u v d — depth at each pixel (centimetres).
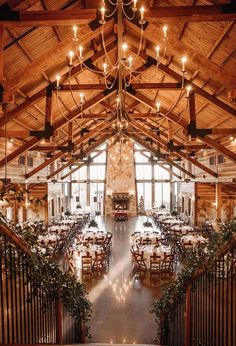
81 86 1052
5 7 622
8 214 1777
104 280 1147
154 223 2519
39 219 2072
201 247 519
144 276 1187
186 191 2373
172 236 1720
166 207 3114
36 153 1861
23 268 391
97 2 755
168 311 686
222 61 855
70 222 2152
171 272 1223
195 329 510
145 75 1271
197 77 1007
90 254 1284
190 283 540
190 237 1527
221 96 1024
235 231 394
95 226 1942
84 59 1009
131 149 2991
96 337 759
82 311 695
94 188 3078
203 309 457
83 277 1177
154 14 648
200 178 1889
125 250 1611
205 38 827
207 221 1844
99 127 1662
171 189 3070
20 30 764
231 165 1391
